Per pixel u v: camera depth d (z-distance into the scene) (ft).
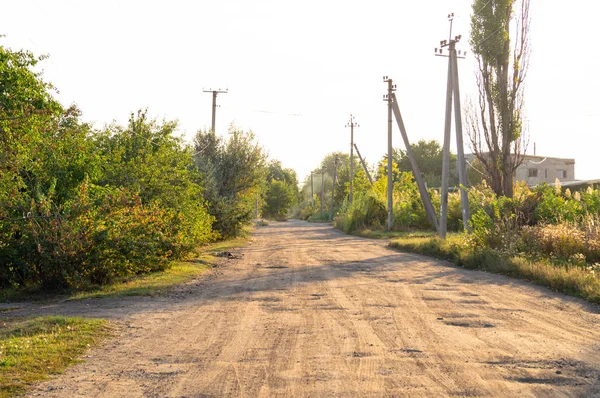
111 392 18.71
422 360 22.43
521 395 17.93
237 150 139.85
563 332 27.73
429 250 77.41
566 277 42.65
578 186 139.44
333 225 214.90
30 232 43.27
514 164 98.37
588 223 61.72
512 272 52.29
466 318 31.53
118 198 49.93
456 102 86.89
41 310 36.06
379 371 20.88
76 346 25.07
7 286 47.44
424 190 118.32
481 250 62.75
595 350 23.94
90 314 34.17
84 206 46.06
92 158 56.44
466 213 85.20
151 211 54.03
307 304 36.96
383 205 156.97
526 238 60.90
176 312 34.81
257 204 239.50
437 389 18.58
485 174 102.58
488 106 99.19
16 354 23.11
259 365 21.97
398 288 44.06
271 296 40.70
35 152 42.93
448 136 93.66
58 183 52.75
